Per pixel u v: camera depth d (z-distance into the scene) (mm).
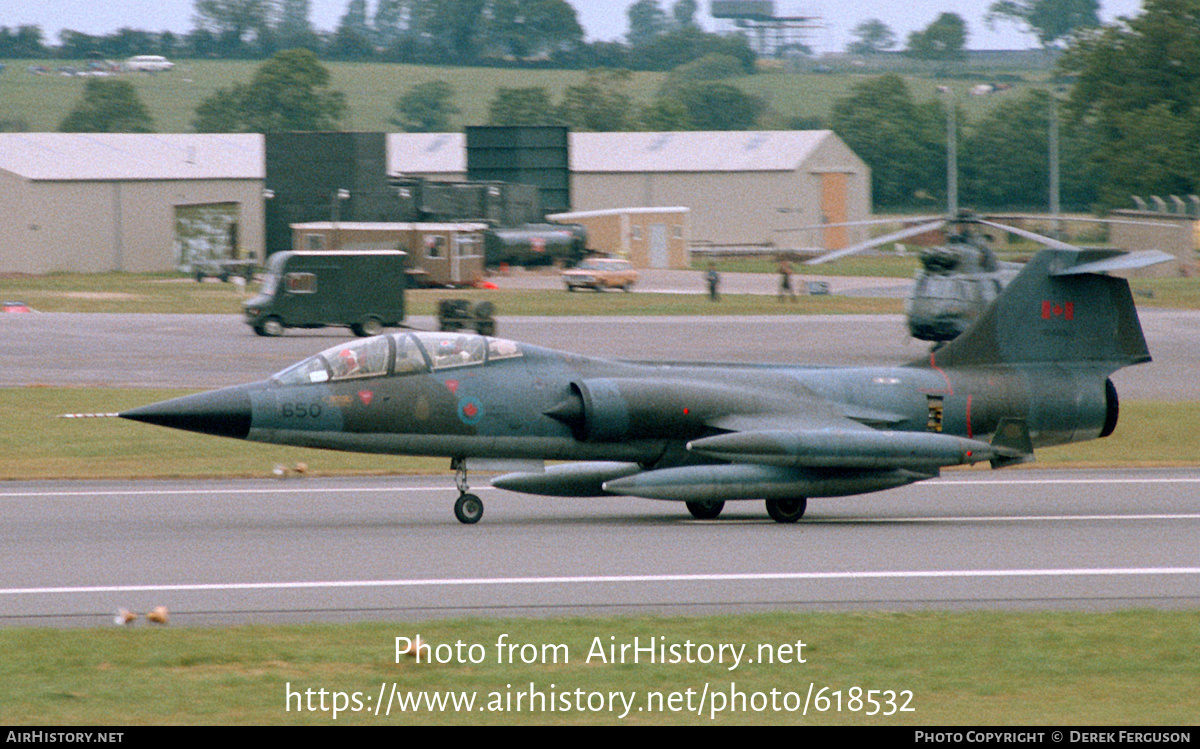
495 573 52906
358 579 51562
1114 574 53938
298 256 165000
